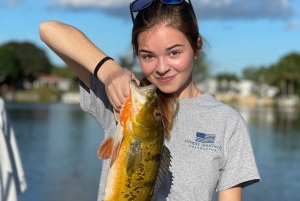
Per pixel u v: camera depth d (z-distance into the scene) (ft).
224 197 10.03
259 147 77.66
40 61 340.18
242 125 10.27
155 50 9.22
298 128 118.83
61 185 42.24
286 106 317.42
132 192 8.32
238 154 10.07
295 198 41.37
